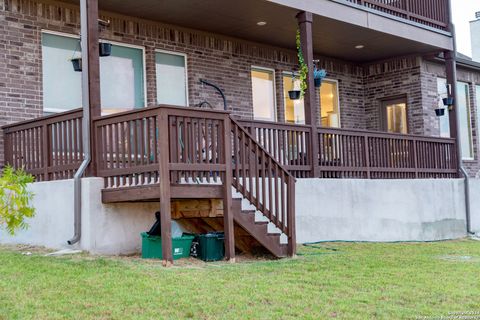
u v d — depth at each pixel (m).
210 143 7.73
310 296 5.73
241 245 8.48
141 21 10.97
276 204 8.21
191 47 11.69
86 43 7.91
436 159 13.27
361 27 11.77
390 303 5.61
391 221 11.61
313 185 10.30
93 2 7.97
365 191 11.20
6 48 9.26
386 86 15.14
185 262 7.33
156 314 4.89
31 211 4.45
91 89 7.84
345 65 15.01
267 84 13.25
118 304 5.12
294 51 13.65
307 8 10.54
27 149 8.75
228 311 5.08
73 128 8.09
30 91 9.44
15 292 5.40
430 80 14.99
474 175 16.67
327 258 8.17
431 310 5.38
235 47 12.45
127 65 10.84
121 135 7.50
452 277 6.97
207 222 8.63
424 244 10.96
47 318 4.68
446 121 15.71
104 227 7.69
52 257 7.23
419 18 13.30
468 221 13.45
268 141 9.72
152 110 7.12
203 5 10.27
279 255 8.12
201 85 11.76
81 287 5.63
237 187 7.80
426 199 12.45
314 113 10.48
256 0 10.00
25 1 9.51
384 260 8.20
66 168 8.09
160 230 7.56
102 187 7.71
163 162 6.94
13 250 7.98
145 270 6.50
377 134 11.76
